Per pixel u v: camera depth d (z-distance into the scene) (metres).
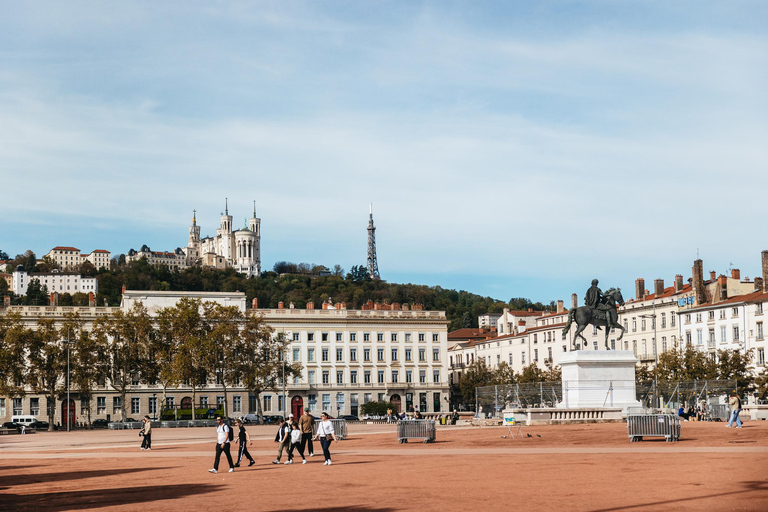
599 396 61.41
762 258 130.38
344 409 155.88
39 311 148.50
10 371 123.00
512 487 26.11
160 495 28.06
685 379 115.69
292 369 138.50
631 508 21.25
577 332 62.81
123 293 151.38
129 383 139.75
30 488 31.73
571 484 26.31
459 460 36.38
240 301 156.25
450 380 188.62
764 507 20.78
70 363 126.88
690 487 24.67
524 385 75.69
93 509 24.97
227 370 133.88
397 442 51.84
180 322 128.12
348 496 25.73
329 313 158.12
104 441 74.38
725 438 42.97
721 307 132.75
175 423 122.44
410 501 23.98
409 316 162.50
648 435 42.81
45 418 141.00
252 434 80.31
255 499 25.98
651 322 148.75
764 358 124.00
